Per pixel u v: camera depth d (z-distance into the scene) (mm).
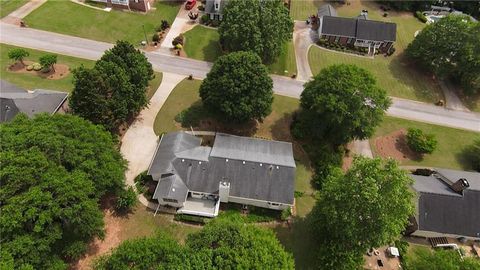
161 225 54219
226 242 41656
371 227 44781
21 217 37562
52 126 48406
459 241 56875
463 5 118188
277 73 86062
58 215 39625
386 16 114312
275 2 88062
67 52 82062
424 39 88500
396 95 85125
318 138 69438
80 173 44625
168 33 92125
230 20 81875
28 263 37625
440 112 82312
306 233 55938
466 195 55938
